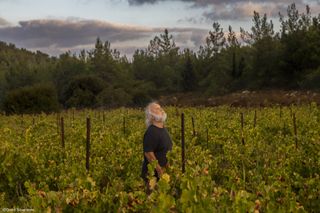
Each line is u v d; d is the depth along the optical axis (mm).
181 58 106250
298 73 59688
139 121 21062
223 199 4754
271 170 8141
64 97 64438
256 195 5773
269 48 67625
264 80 63312
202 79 82938
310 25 66375
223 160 10820
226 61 80062
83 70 90562
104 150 10703
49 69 101750
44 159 10242
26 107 45812
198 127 16422
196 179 4883
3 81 102375
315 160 9211
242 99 45188
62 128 11203
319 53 58812
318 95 41844
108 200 5535
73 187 5793
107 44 93750
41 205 5070
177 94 77062
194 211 4324
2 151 9258
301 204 6527
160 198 4340
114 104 57812
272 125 17281
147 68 96875
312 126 15617
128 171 9516
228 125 16422
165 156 7312
